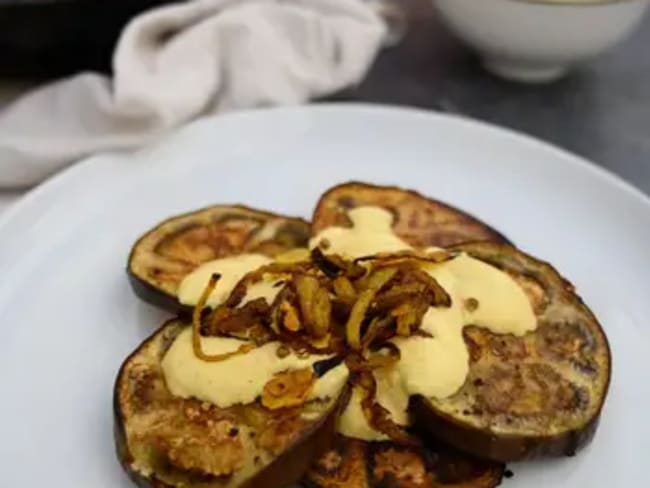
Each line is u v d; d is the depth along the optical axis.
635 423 0.24
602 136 0.35
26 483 0.22
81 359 0.25
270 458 0.21
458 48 0.40
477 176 0.31
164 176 0.30
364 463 0.22
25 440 0.23
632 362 0.26
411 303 0.23
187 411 0.22
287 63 0.34
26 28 0.33
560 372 0.23
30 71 0.35
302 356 0.23
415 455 0.22
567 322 0.25
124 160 0.30
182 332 0.23
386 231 0.27
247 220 0.28
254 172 0.31
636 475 0.23
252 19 0.35
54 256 0.28
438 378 0.22
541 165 0.31
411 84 0.38
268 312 0.23
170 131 0.31
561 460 0.23
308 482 0.22
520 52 0.36
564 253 0.29
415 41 0.40
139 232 0.29
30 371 0.25
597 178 0.30
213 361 0.22
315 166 0.32
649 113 0.37
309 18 0.35
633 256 0.29
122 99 0.31
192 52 0.34
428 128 0.32
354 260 0.24
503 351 0.24
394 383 0.23
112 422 0.24
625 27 0.35
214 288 0.24
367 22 0.36
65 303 0.27
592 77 0.38
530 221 0.30
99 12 0.34
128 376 0.23
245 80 0.34
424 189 0.31
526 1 0.34
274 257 0.26
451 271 0.25
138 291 0.26
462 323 0.24
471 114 0.36
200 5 0.35
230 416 0.22
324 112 0.32
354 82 0.35
